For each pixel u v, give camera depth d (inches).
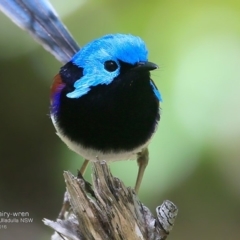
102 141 76.0
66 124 76.0
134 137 76.0
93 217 75.0
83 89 75.8
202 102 78.1
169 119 78.1
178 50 78.5
